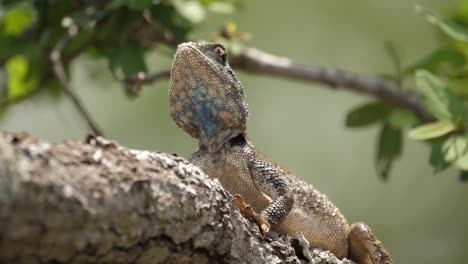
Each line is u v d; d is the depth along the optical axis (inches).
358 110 518.0
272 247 299.4
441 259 862.5
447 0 894.4
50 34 505.7
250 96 961.5
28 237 199.6
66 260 213.8
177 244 247.0
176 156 259.8
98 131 494.9
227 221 268.4
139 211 229.6
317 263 325.4
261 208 368.2
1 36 514.6
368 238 375.9
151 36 497.0
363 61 972.6
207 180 265.4
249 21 936.9
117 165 230.7
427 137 396.5
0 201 191.0
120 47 473.4
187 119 365.1
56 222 205.6
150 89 894.4
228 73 362.3
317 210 374.6
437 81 411.5
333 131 970.7
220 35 476.1
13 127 798.5
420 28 964.0
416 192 922.7
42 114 799.1
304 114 974.4
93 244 217.3
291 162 933.2
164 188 240.8
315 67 568.7
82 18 487.2
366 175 937.5
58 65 492.1
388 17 983.0
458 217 900.6
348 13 995.9
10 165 196.5
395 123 495.8
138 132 891.4
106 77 611.5
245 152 362.6
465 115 405.7
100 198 218.2
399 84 540.1
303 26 984.3
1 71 604.4
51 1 506.6
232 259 273.4
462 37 451.8
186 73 351.9
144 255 237.8
